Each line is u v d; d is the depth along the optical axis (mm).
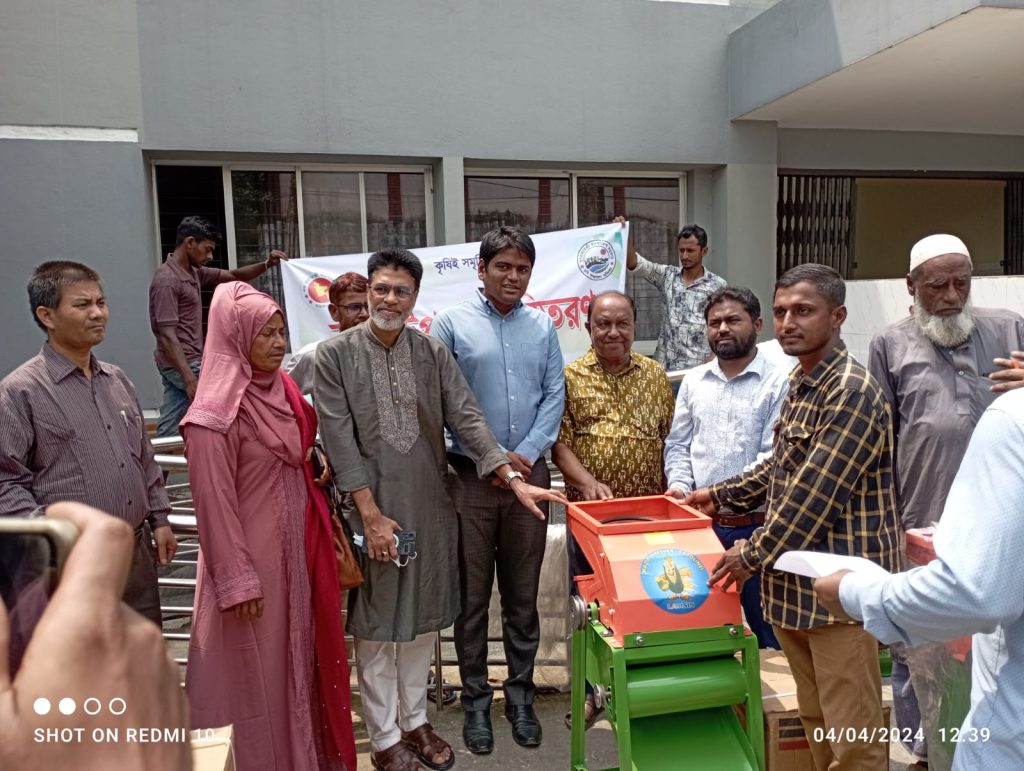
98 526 724
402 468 2529
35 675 647
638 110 5934
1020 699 1256
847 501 1981
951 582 1225
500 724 2967
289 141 5238
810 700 2150
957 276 2557
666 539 2164
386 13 5336
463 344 2854
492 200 6070
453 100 5527
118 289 5016
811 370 2094
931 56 4730
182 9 4980
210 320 2330
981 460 1260
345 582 2455
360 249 5801
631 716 2012
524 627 2877
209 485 2156
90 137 4895
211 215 5492
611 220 6340
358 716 3086
